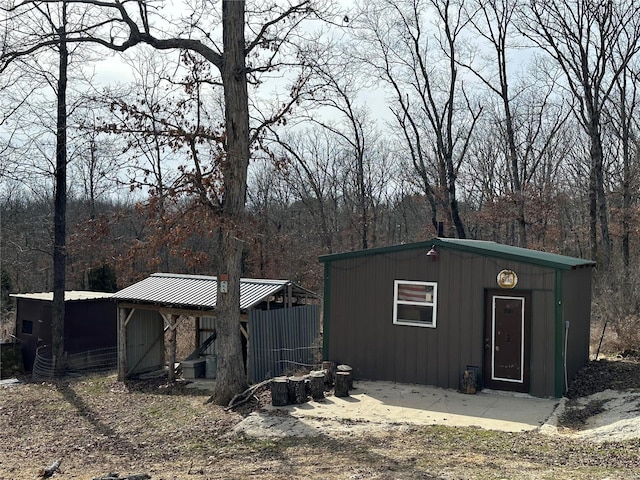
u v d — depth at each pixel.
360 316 15.06
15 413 14.79
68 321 20.05
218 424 12.13
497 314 13.61
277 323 16.50
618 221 32.38
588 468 8.15
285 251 36.12
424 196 41.25
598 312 21.55
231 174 13.91
